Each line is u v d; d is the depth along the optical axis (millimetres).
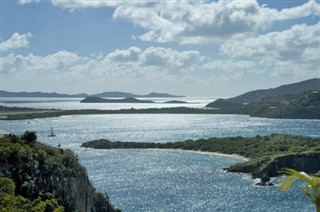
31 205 63594
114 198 139125
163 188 153750
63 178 84938
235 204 131000
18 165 76688
